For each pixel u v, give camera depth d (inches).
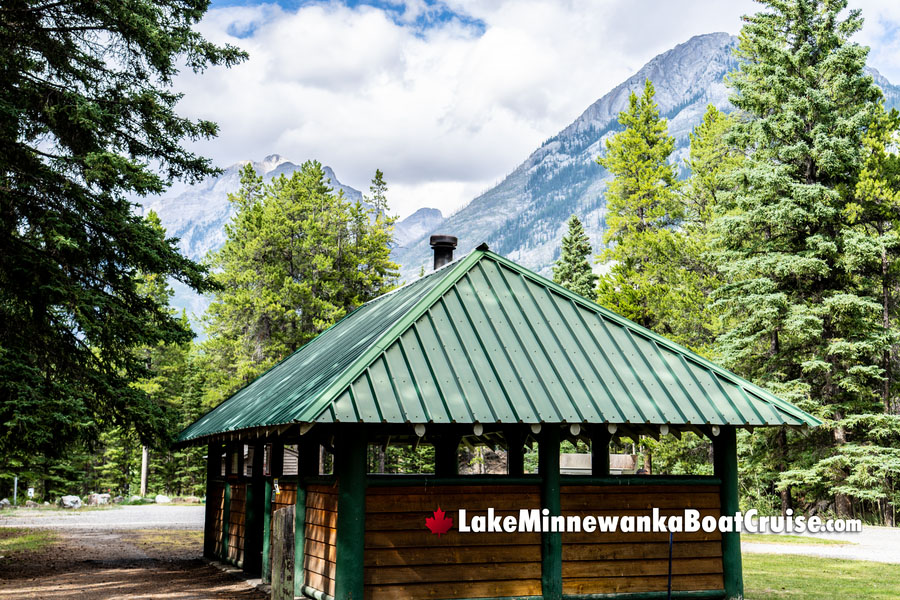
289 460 1331.2
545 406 342.3
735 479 399.5
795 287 1179.3
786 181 1118.4
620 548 376.2
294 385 418.0
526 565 358.0
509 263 422.9
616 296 1499.8
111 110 624.4
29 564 591.2
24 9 582.9
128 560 631.2
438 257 605.9
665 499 389.4
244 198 2191.2
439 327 366.3
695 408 369.1
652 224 1892.2
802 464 1127.0
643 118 1884.8
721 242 1244.5
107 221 588.4
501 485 360.5
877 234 1205.1
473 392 338.3
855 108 1163.9
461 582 346.3
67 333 610.5
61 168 584.4
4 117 552.4
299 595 390.0
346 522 331.6
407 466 1991.9
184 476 2326.5
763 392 387.9
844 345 1064.8
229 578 504.1
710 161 1777.8
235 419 456.1
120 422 624.1
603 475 418.9
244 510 541.3
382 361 340.5
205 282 655.8
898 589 481.1
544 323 391.2
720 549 393.4
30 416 513.3
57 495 1925.4
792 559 652.1
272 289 1780.3
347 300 1947.6
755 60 1769.2
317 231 1857.8
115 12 599.2
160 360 2181.3
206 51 657.6
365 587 332.5
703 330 1485.0
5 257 551.5
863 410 1103.6
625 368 379.9
